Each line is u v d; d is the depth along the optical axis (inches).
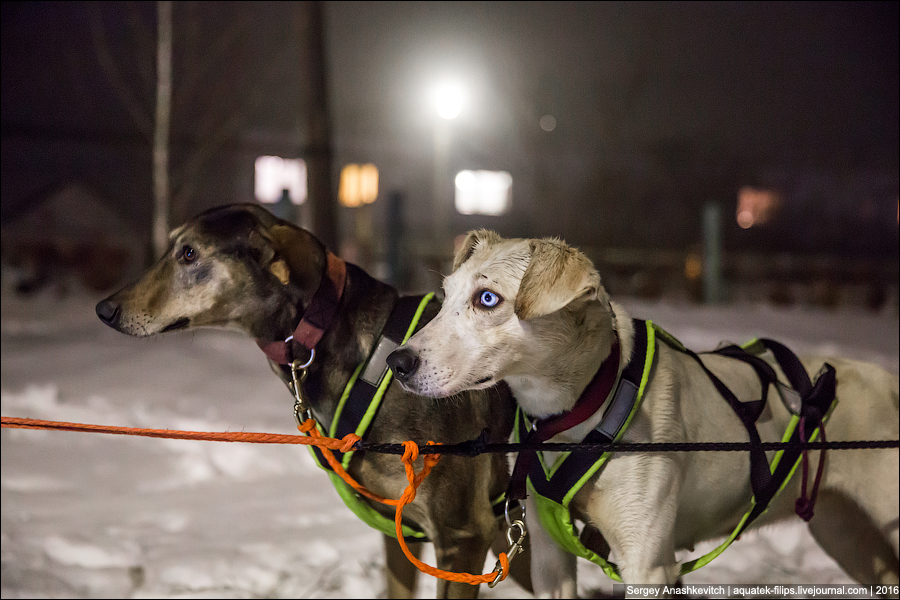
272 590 149.3
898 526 119.6
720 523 114.5
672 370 107.6
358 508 115.6
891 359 384.5
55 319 459.2
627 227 1187.3
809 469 117.3
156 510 188.2
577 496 104.0
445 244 772.0
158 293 110.4
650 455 101.3
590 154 1170.6
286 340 111.0
